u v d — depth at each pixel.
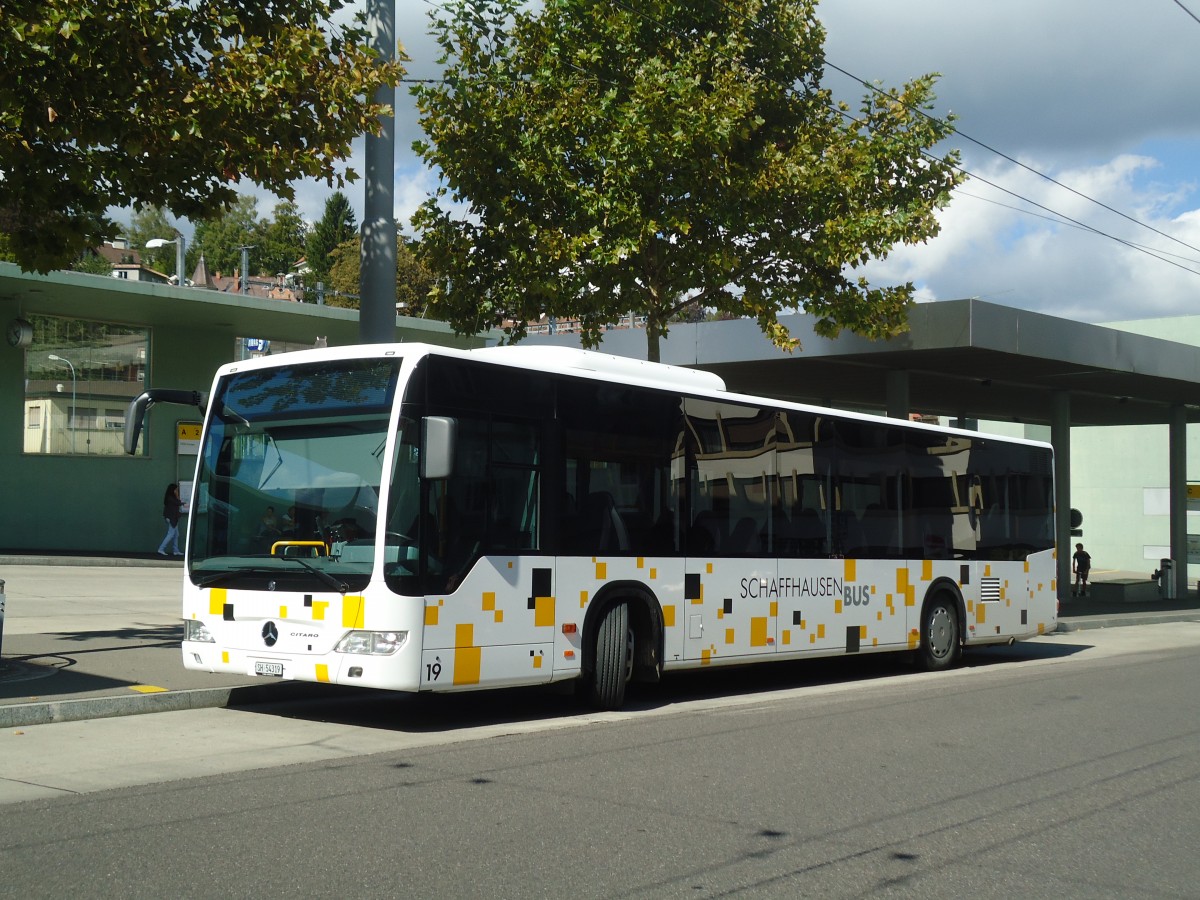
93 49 11.65
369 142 13.72
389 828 6.70
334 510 10.18
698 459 12.83
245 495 10.73
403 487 10.00
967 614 17.16
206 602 10.71
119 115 12.07
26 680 11.25
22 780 7.82
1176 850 6.73
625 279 18.44
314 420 10.49
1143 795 8.17
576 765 8.71
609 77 18.33
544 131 17.66
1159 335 51.12
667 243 18.47
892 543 15.76
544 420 11.17
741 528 13.33
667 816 7.16
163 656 13.12
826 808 7.51
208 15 12.48
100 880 5.61
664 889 5.69
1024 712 12.11
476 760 8.85
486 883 5.70
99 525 30.64
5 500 29.06
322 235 105.69
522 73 18.31
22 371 29.36
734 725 10.89
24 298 28.44
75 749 8.91
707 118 17.12
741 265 19.02
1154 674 16.28
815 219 18.64
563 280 17.97
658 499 12.31
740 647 13.19
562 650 11.15
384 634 9.79
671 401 12.57
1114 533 56.12
